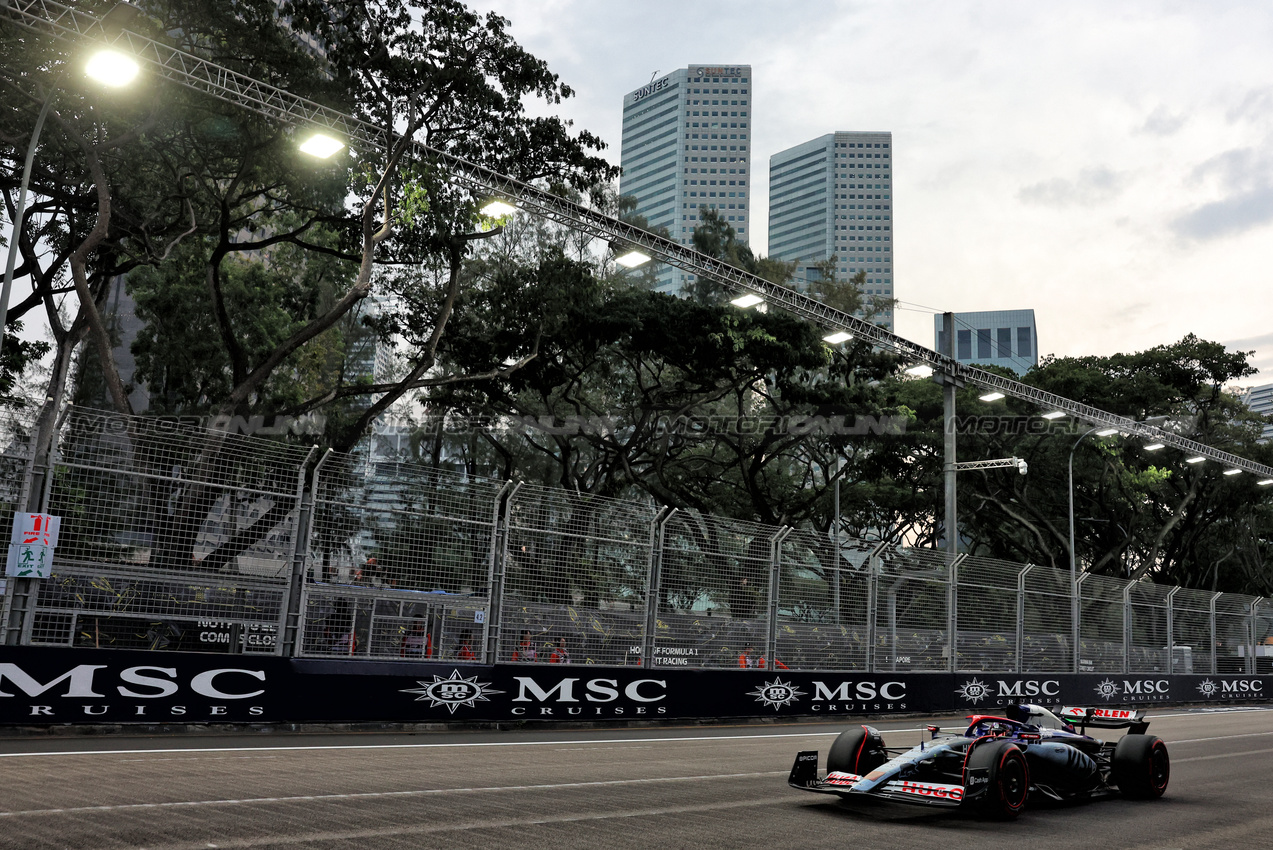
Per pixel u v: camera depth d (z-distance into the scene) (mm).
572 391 42219
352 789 8773
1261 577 59312
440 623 16141
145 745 11773
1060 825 8469
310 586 14727
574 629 17703
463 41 27375
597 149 30344
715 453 47250
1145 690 29891
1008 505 51500
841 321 28156
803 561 21750
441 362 38625
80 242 30156
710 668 19594
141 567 13133
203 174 30438
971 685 24547
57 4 18922
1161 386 49031
